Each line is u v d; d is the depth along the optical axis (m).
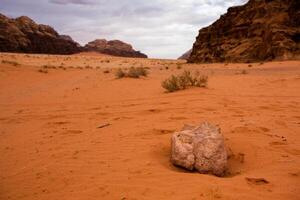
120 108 10.05
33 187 4.36
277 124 7.19
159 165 4.82
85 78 23.53
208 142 4.74
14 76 24.14
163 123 7.50
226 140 5.98
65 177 4.59
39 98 13.55
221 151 4.71
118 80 18.52
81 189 4.17
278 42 41.19
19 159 5.54
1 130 7.93
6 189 4.36
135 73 19.69
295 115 8.12
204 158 4.64
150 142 5.99
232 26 55.06
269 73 22.19
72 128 7.66
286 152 5.41
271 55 41.72
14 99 13.68
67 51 158.75
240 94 11.59
